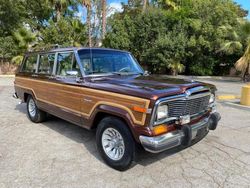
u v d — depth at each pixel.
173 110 3.66
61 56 5.21
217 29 24.64
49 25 25.88
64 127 6.19
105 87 4.04
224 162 4.32
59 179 3.70
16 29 24.06
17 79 7.11
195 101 4.02
